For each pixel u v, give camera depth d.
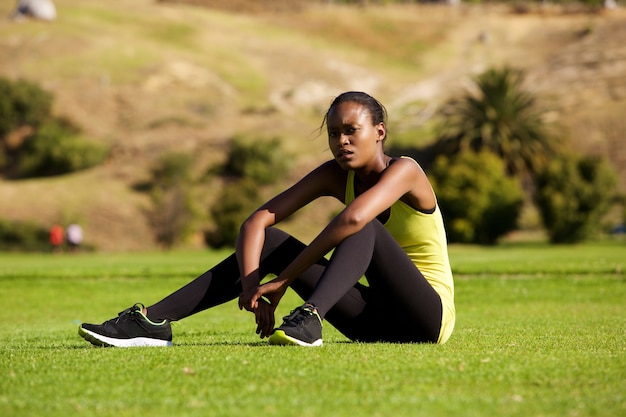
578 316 13.39
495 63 115.62
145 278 25.80
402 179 6.71
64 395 4.91
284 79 112.12
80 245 66.75
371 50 126.06
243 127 92.12
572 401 4.64
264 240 6.93
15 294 21.31
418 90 107.88
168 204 69.94
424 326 6.89
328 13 141.25
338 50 125.38
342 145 6.81
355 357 5.97
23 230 67.38
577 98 94.31
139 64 107.81
